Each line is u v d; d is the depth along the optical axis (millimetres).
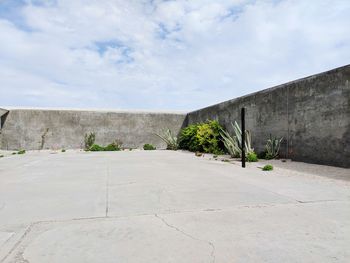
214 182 4836
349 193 3932
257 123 9703
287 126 8203
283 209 3186
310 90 7312
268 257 2045
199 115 14680
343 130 6312
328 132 6730
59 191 4219
